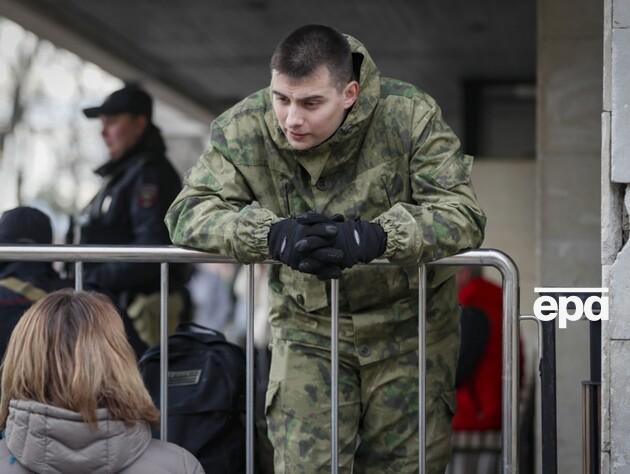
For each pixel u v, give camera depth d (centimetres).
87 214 581
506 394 365
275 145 353
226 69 1156
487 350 617
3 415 281
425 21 963
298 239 317
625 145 339
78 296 286
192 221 344
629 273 341
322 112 333
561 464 572
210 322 1095
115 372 276
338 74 332
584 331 570
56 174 1300
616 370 341
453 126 1430
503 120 1210
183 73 1174
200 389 405
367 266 359
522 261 956
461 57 1112
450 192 340
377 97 344
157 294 562
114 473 277
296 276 364
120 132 583
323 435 364
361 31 1008
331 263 316
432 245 328
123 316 470
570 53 581
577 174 582
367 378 368
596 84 579
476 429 616
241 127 357
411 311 367
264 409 409
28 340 278
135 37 1024
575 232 582
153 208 573
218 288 1101
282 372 369
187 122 1334
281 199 357
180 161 1330
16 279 457
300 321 368
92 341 276
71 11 934
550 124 584
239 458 409
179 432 400
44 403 273
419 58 1122
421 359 357
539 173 586
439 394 372
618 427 342
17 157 1296
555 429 364
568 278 583
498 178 965
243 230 329
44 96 1289
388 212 328
